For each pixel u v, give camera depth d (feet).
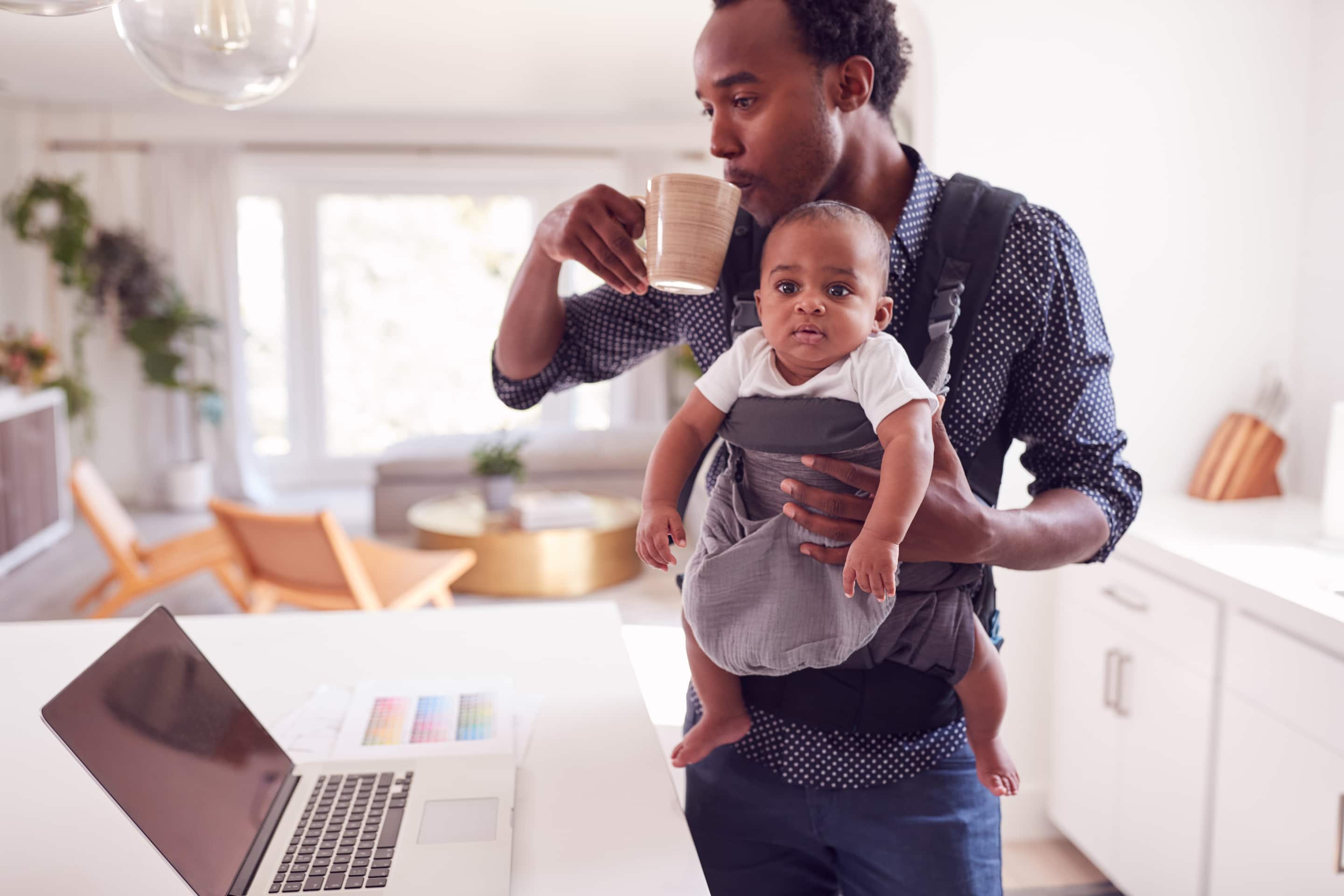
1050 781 8.68
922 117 7.91
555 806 3.53
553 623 5.44
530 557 14.67
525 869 3.15
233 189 23.00
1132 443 8.41
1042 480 3.99
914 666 3.58
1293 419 8.48
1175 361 8.32
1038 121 7.83
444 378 25.11
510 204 24.82
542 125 24.21
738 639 3.27
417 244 24.58
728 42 3.35
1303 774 5.82
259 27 3.59
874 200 3.77
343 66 18.17
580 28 15.64
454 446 18.66
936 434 3.30
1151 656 7.23
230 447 23.35
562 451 18.43
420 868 3.07
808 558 3.22
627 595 14.99
